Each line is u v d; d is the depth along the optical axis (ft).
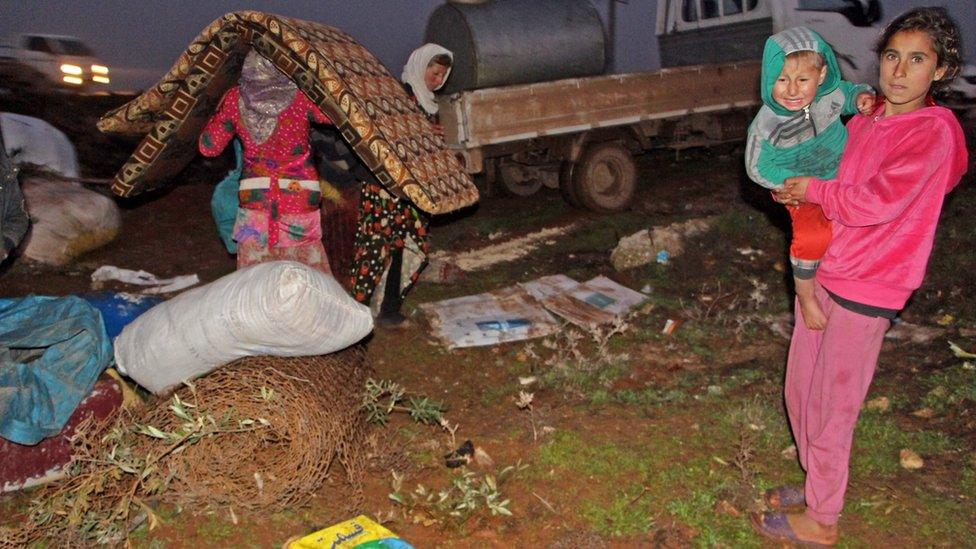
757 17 35.91
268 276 11.64
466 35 24.72
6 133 25.85
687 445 13.71
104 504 11.69
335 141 17.08
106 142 34.53
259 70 14.52
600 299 20.06
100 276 21.34
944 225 23.54
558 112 25.63
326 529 10.89
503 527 11.71
